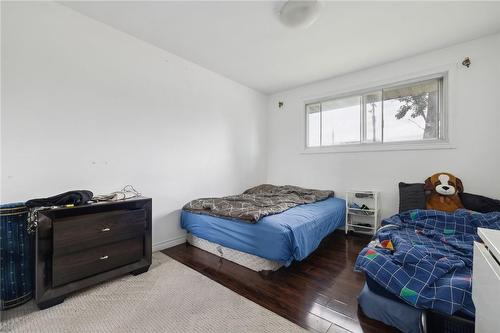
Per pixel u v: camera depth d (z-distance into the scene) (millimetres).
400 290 1271
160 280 1903
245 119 3863
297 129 3945
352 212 3143
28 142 1778
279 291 1742
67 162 1973
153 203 2582
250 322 1398
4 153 1677
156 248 2596
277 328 1344
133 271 1971
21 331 1311
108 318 1428
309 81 3648
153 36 2402
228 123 3545
